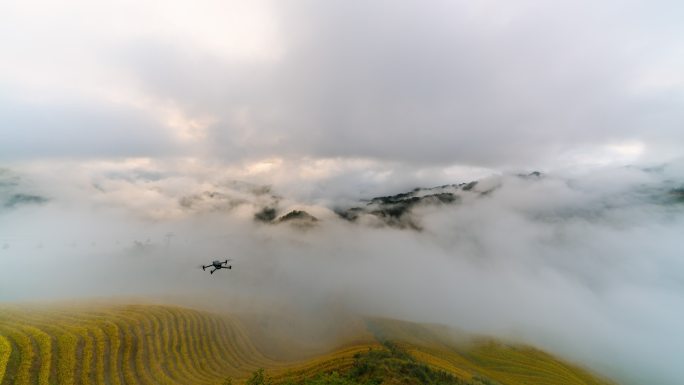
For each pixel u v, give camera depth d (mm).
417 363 98688
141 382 92562
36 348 86688
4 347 82188
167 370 101562
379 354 107562
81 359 89375
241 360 126438
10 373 76500
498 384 126562
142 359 101000
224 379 106562
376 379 83750
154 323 119562
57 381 80125
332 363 107250
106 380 88250
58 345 90500
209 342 126688
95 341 97688
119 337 103375
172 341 114812
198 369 108875
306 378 98875
